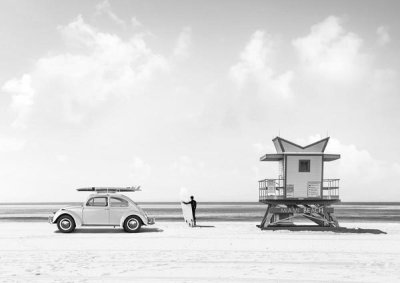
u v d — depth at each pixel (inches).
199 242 640.4
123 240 662.5
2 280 362.6
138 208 801.6
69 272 400.2
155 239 677.9
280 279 372.8
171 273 398.3
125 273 396.8
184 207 1020.5
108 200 791.1
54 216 780.6
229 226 965.2
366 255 515.2
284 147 870.4
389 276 386.0
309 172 866.1
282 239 686.5
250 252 537.0
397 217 2170.3
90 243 623.8
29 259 474.6
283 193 864.9
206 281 363.6
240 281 364.5
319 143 871.1
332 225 890.7
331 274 395.2
